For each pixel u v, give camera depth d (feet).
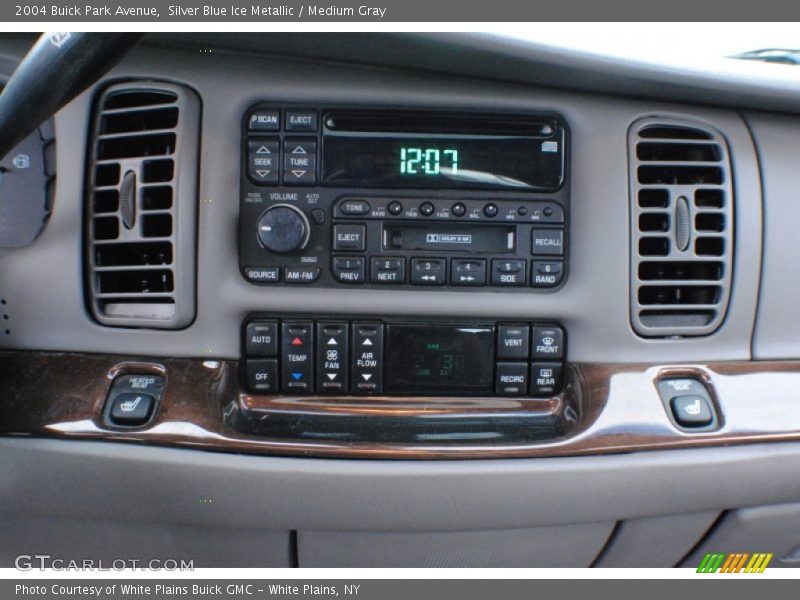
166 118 2.86
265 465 2.74
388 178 2.86
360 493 2.77
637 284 2.94
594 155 2.89
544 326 2.97
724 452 2.88
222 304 2.89
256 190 2.85
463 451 2.77
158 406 2.85
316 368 2.94
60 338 2.97
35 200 2.92
